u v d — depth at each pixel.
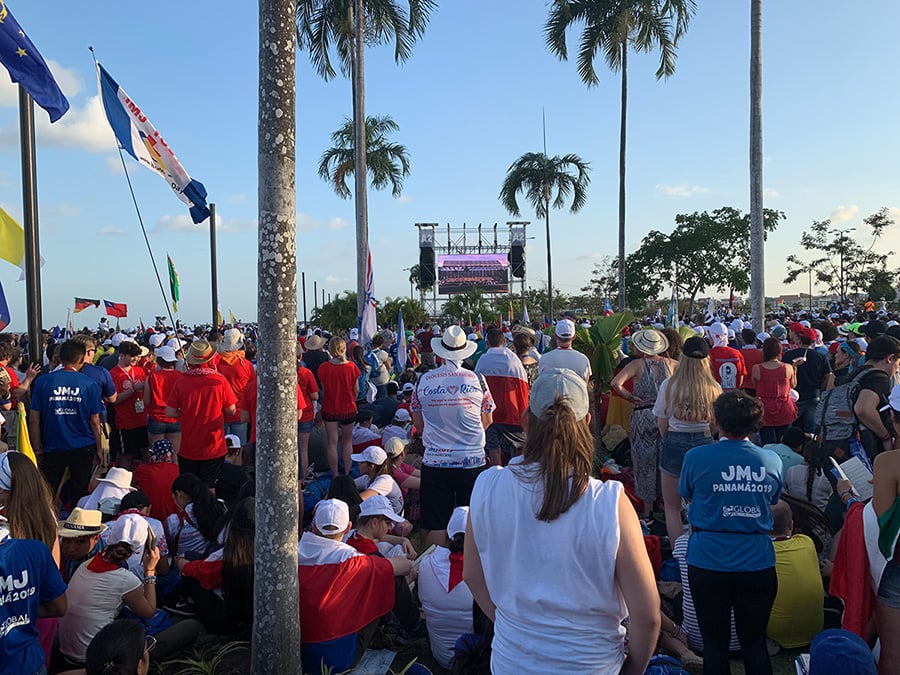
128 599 4.23
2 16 6.06
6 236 7.36
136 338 16.28
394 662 4.48
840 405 5.58
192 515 5.48
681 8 22.77
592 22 24.27
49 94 6.49
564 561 2.02
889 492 3.20
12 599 2.75
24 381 7.14
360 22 18.66
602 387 9.66
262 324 3.53
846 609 3.50
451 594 4.25
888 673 3.34
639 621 2.01
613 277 72.31
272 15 3.45
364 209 18.58
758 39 13.97
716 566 3.35
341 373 8.36
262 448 3.56
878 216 61.25
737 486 3.37
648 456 6.37
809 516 5.27
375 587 4.13
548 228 37.12
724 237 59.00
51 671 4.15
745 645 3.39
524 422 2.71
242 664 4.40
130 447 8.38
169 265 15.98
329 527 4.11
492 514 2.13
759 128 14.11
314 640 3.93
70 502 6.94
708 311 29.34
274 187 3.49
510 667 2.09
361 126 18.59
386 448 7.04
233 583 4.48
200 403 6.96
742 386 8.35
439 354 5.56
